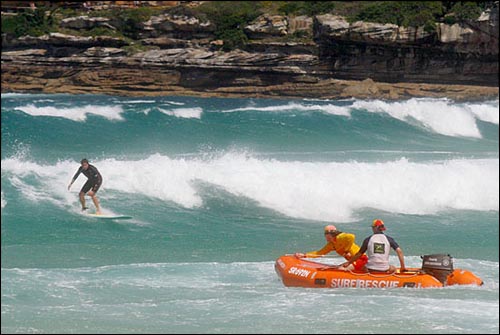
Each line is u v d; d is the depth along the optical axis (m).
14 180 69.56
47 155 87.38
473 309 40.53
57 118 117.00
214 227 63.34
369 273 45.84
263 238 60.66
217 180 72.62
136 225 62.31
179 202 69.38
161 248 56.31
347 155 97.06
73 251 54.28
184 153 95.81
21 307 39.84
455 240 61.00
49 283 44.81
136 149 100.00
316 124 135.38
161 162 74.25
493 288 45.50
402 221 67.81
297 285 45.38
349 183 74.38
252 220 66.38
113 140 107.25
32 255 52.69
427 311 39.94
